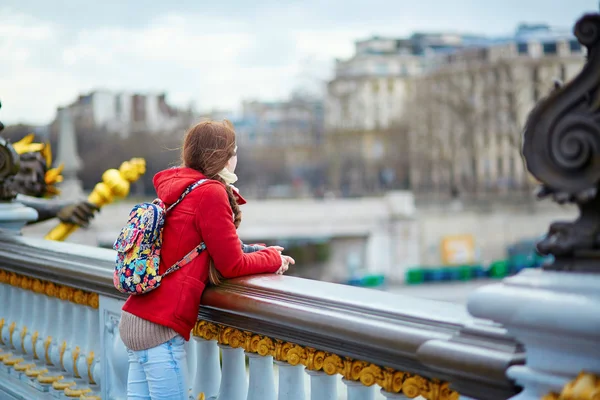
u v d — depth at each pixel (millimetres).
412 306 1978
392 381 1995
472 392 1726
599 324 1368
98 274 3178
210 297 2525
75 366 3670
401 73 113875
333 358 2178
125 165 5168
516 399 1583
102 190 5137
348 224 56750
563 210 74688
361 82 108062
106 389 3402
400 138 93750
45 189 6035
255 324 2408
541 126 1450
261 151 108312
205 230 2480
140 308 2543
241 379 2691
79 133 88938
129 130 90312
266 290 2361
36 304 4105
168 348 2545
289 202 55906
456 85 86812
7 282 4262
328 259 58719
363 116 104688
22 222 4480
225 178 2621
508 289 1529
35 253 3789
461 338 1725
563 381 1495
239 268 2504
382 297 2123
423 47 125812
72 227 5246
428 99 88688
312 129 110000
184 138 2629
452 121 86438
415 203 72875
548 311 1438
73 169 37562
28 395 4000
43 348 3973
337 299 2123
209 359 2824
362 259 59219
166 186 2572
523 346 1613
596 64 1378
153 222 2510
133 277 2504
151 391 2566
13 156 4426
